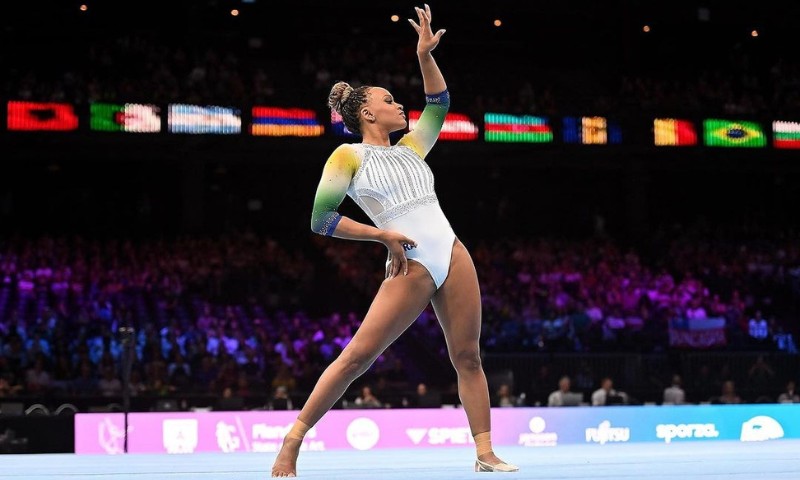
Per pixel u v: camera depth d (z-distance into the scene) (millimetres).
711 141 44844
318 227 7273
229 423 22391
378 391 30422
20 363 31281
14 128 37344
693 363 34719
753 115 45406
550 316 38656
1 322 35188
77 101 38094
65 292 38250
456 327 7426
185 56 46812
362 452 15445
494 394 29766
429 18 8117
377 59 49125
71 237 47375
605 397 27906
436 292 7457
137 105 38750
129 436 21984
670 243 48844
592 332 37500
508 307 39406
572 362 33562
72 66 49375
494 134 42219
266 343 34406
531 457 10102
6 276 38844
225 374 30391
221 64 45375
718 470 6531
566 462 8500
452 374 34188
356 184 7379
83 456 14016
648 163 49094
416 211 7324
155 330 34438
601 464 7914
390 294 7188
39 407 24609
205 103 39312
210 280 40625
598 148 43562
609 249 47062
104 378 29562
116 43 46969
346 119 7887
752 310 43062
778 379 34594
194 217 45438
